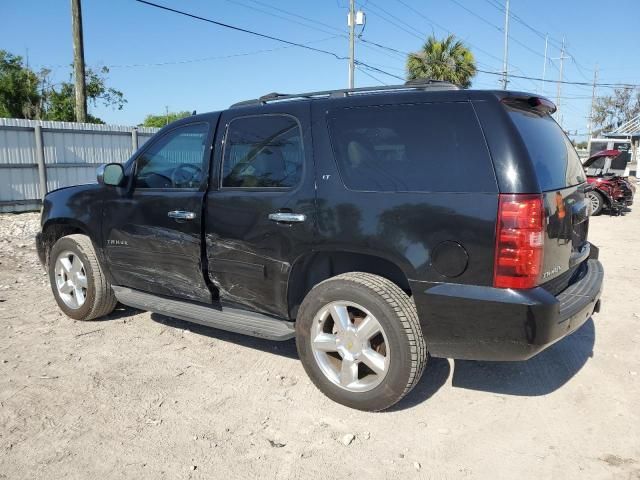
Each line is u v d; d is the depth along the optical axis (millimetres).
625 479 2789
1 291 6133
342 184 3334
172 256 4215
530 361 4246
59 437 3123
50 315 5301
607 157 15688
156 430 3213
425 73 28719
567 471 2857
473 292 2930
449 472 2852
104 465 2869
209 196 3934
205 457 2953
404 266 3109
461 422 3342
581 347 4551
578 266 3869
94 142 15641
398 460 2947
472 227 2912
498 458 2975
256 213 3664
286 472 2834
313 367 3520
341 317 3361
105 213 4668
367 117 3352
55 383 3803
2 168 13703
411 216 3078
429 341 3137
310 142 3506
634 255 8867
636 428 3281
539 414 3443
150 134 17078
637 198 22516
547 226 2959
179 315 4223
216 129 4031
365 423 3307
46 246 5430
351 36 26969
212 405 3516
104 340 4641
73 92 35781
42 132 14367
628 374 4031
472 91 3092
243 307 3965
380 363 3252
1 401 3531
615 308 5699
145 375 3951
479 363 4195
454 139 3057
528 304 2826
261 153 3748
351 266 3639
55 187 14805
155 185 4383
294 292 3680
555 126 3707
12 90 34188
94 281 4887
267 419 3348
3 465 2857
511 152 2898
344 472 2840
